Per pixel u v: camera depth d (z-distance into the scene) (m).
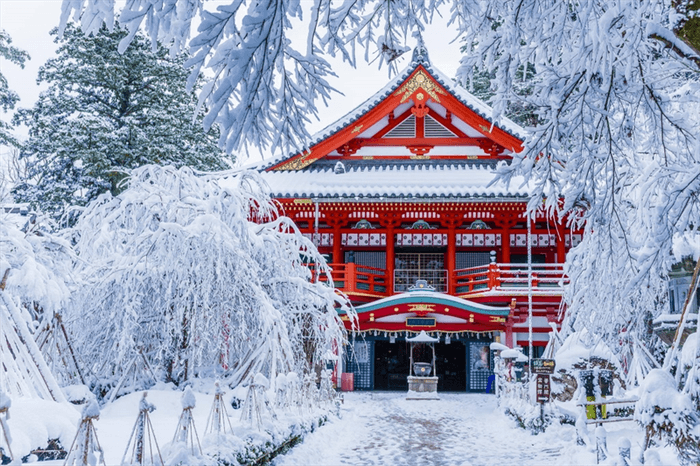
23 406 7.93
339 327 17.23
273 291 15.43
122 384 14.08
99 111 32.47
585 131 7.63
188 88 4.39
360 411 19.48
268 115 4.91
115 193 31.84
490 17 6.87
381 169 29.17
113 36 31.62
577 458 10.40
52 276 11.30
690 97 8.22
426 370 23.42
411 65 28.27
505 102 7.52
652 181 8.93
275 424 11.17
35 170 32.28
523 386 16.42
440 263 28.91
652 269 7.93
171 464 6.77
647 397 6.67
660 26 6.00
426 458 12.11
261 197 16.41
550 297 24.78
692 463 6.26
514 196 25.56
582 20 5.88
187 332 14.52
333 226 28.39
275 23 4.34
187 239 13.31
